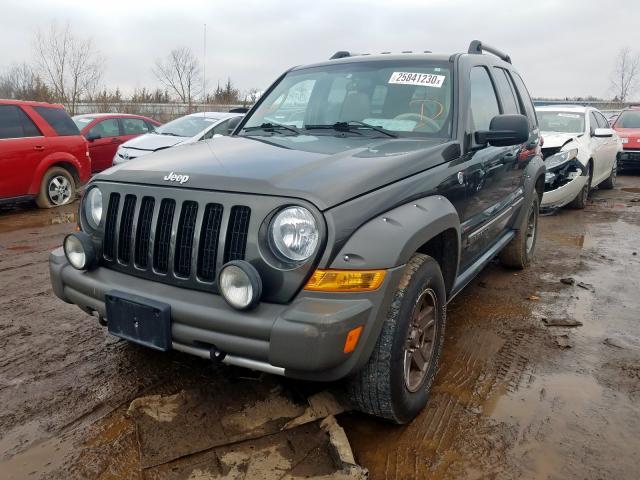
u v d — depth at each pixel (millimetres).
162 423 2598
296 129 3541
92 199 2838
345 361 2209
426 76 3541
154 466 2303
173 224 2449
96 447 2441
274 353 2131
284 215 2219
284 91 3980
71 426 2605
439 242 2994
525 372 3219
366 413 2633
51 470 2295
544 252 6020
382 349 2371
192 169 2561
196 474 2250
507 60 5055
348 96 3613
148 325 2402
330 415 2625
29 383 3000
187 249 2436
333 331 2104
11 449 2432
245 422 2598
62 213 8211
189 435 2502
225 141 3285
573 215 8258
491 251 4125
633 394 2975
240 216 2320
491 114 3971
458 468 2355
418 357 2703
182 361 3236
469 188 3234
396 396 2465
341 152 2783
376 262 2217
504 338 3703
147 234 2572
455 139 3201
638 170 14234
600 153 9266
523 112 4887
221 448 2412
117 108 22953
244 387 2906
